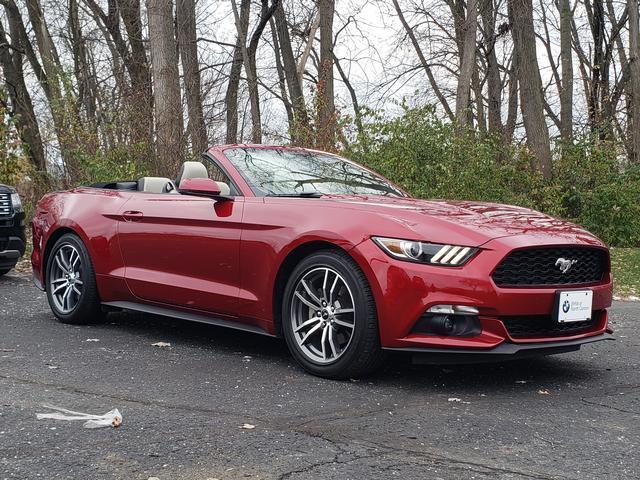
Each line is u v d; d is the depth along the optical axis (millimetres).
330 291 4289
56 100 13984
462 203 4895
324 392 3979
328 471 2783
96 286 5758
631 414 3725
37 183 14086
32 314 6434
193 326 5953
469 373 4520
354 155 13484
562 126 26656
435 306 3949
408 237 4039
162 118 13500
